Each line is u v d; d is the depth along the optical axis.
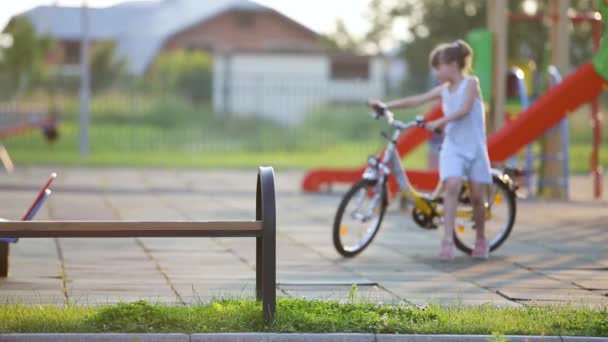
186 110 44.88
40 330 6.50
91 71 52.72
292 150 37.88
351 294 7.84
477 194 11.06
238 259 10.70
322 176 19.86
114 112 45.56
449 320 6.97
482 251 11.10
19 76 46.19
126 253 11.03
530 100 20.56
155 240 12.20
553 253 11.63
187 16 77.25
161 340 6.42
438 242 12.55
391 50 58.16
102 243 11.83
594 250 11.94
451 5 47.34
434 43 48.03
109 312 6.83
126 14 76.81
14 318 6.77
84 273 9.58
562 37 19.17
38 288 8.68
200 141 40.62
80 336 6.38
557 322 6.93
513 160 19.91
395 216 15.62
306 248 11.88
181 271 9.80
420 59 48.62
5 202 16.84
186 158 31.86
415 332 6.68
